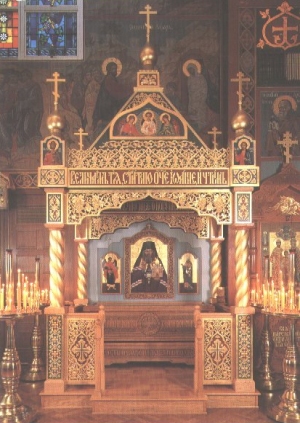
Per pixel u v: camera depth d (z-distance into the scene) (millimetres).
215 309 9719
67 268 10312
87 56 10680
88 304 10227
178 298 10273
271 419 7055
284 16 10016
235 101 9930
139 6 10711
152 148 7688
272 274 9719
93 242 10320
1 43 10797
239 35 10000
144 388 7887
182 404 7336
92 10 10734
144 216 10055
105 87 10664
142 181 7613
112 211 10000
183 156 7668
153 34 10633
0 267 10266
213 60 10609
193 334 9906
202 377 7578
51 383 7527
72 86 10656
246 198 7594
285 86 10000
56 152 7578
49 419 7043
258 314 9703
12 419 6758
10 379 6992
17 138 10516
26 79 10625
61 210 7574
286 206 9773
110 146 7680
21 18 10852
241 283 7641
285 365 7117
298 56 10008
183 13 10648
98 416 7180
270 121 9992
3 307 6848
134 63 10680
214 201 7680
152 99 7785
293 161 9961
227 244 10078
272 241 9766
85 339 7672
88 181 7598
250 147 7633
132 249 10320
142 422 6965
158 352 9812
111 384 8133
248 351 7574
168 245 10336
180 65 10617
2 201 9906
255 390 7590
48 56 10703
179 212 10039
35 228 10375
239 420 7023
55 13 10984
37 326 9297
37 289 7941
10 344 7062
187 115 10578
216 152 7695
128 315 9953
